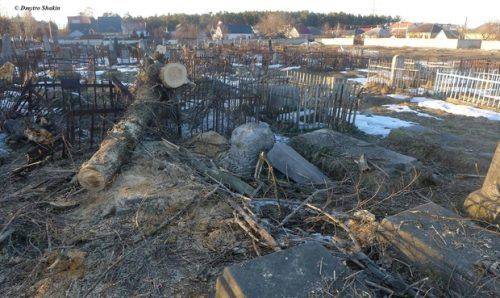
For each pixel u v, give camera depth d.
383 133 9.14
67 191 5.16
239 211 4.40
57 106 8.62
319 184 5.53
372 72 18.41
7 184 5.25
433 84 16.73
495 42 51.25
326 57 25.61
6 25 35.41
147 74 7.34
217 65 15.54
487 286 2.99
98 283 3.45
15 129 7.15
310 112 9.52
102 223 4.36
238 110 8.28
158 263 3.70
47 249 3.92
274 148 6.12
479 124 10.52
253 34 77.94
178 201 4.66
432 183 6.02
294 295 2.68
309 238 3.95
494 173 4.55
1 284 3.52
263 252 3.83
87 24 76.62
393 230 3.75
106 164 5.08
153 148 6.08
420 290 3.15
